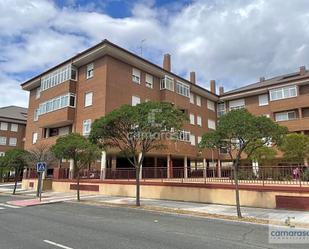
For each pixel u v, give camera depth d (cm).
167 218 1230
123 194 2166
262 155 2553
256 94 4022
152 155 3272
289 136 2505
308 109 3566
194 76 4150
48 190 2797
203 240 820
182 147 3350
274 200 1473
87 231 941
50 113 3159
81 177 2575
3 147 5462
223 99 4291
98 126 1600
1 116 5481
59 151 1962
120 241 799
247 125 1205
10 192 2806
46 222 1127
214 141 1280
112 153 2712
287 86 3634
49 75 3316
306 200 1381
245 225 1070
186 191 1809
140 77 3100
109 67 2770
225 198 1641
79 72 3050
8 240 815
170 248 729
